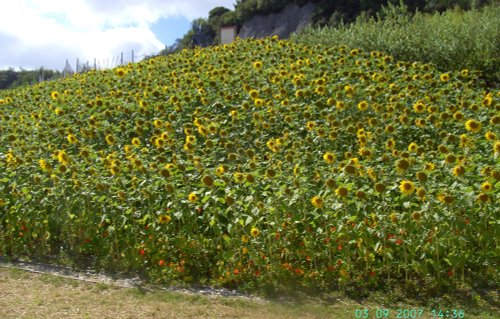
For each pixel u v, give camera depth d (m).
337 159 7.34
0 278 5.71
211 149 7.61
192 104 9.89
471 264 5.41
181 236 5.80
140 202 6.34
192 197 5.73
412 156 6.76
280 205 5.56
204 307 4.89
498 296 4.95
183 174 6.46
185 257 5.77
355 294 5.08
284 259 5.58
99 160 7.39
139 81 11.84
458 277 5.25
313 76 10.47
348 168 5.80
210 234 6.05
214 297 5.14
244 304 4.96
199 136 8.70
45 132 9.39
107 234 6.23
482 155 6.61
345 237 5.29
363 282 5.22
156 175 6.38
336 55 12.30
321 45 14.36
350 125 7.89
